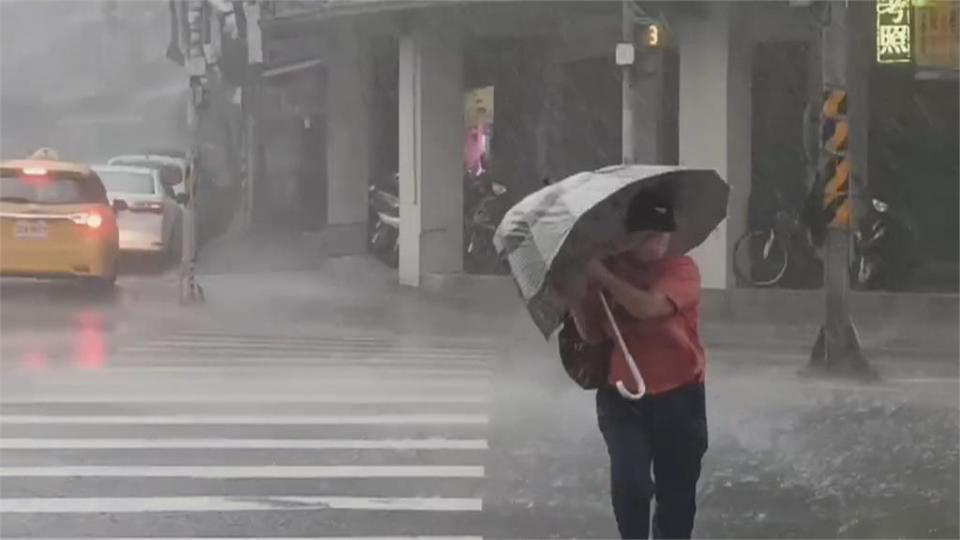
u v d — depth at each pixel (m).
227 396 12.48
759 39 20.75
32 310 18.80
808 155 20.88
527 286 6.65
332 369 14.34
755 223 21.47
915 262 21.12
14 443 10.23
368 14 22.73
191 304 20.00
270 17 25.81
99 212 19.56
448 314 19.86
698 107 20.64
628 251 6.75
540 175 24.50
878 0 16.30
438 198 23.14
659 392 6.68
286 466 9.48
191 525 7.89
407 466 9.49
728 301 19.84
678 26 20.58
